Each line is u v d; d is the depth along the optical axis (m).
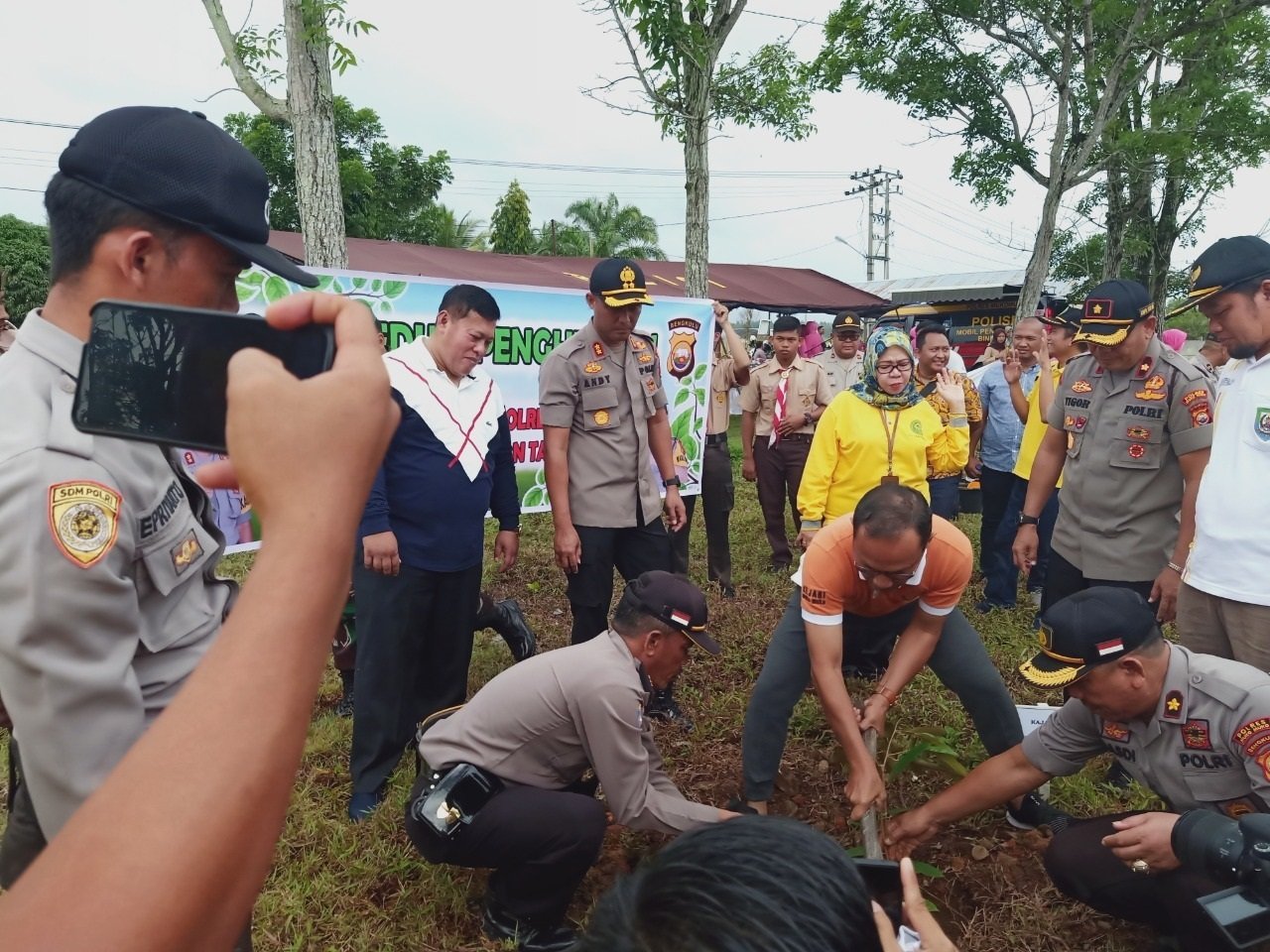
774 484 6.27
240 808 0.46
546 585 5.75
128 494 1.15
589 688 2.39
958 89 13.85
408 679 3.26
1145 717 2.25
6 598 1.03
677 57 6.25
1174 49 12.65
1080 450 3.62
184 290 1.12
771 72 7.12
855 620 3.19
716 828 0.87
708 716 3.92
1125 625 2.13
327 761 3.54
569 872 2.47
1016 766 2.56
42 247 13.92
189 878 0.44
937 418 4.31
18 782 1.35
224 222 1.10
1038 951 2.50
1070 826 2.67
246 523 4.25
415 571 3.18
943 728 3.28
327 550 0.51
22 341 1.14
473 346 3.25
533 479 5.54
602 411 3.71
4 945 0.42
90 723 1.09
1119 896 2.41
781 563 6.32
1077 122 14.00
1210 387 3.31
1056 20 12.53
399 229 19.42
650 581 2.54
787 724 3.04
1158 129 12.48
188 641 1.29
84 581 1.06
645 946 0.74
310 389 0.53
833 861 0.83
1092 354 3.50
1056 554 3.80
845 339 6.87
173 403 0.72
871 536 2.44
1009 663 4.49
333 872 2.81
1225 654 2.93
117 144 1.07
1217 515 2.82
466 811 2.38
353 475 0.53
